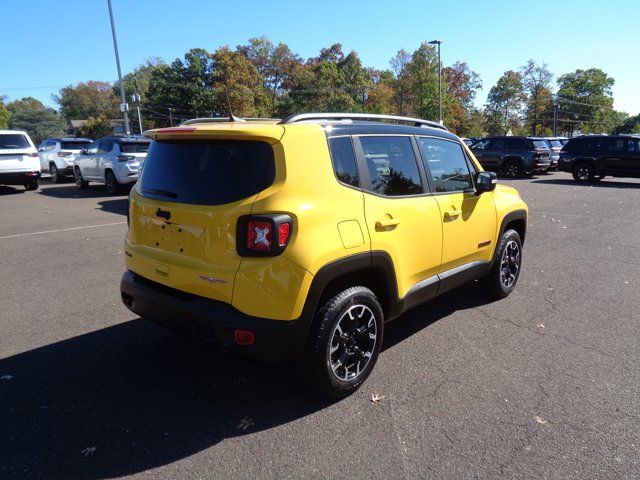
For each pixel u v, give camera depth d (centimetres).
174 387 335
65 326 439
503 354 391
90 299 511
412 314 480
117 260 666
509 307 499
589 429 291
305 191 285
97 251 716
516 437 283
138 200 331
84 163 1502
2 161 1382
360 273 325
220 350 286
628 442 279
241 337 271
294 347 282
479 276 471
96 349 392
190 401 318
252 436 282
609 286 570
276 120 350
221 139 296
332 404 316
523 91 7612
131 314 469
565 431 288
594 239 836
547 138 2362
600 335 429
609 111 9319
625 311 489
